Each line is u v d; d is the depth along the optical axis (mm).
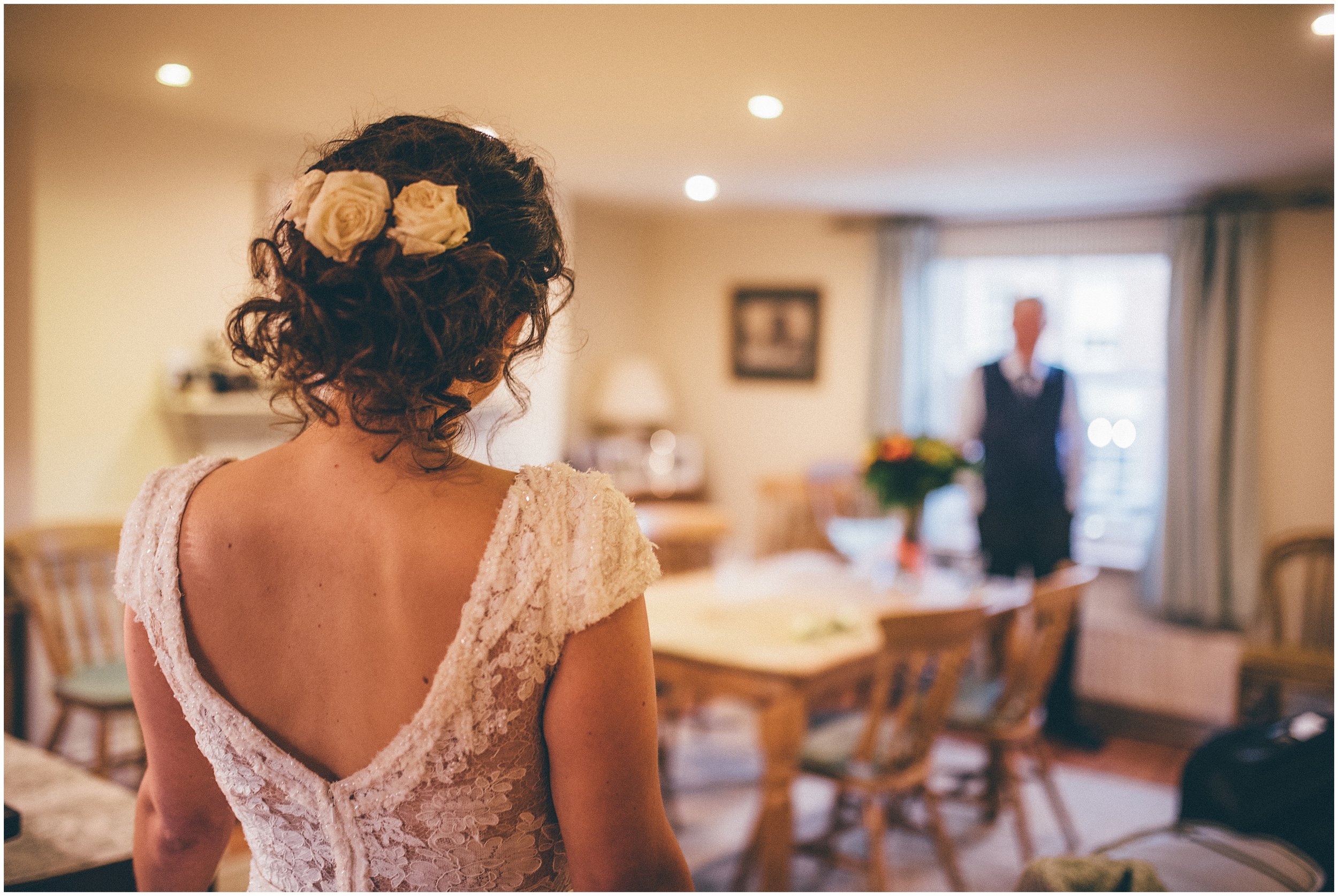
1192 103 3242
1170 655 4625
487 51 2848
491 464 790
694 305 6141
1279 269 4574
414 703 672
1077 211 5117
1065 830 3145
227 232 3836
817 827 3248
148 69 3076
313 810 697
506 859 714
